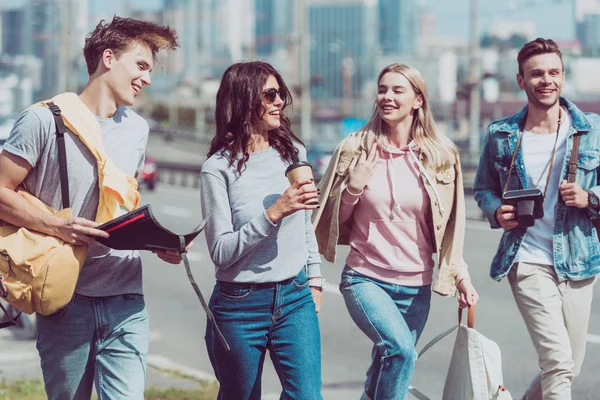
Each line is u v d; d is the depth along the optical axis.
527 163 5.99
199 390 7.49
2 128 20.05
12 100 104.94
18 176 4.41
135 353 4.54
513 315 11.02
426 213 5.50
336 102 178.25
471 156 49.91
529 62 5.91
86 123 4.44
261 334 4.76
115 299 4.54
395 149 5.52
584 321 5.93
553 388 5.76
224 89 4.78
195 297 13.10
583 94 129.25
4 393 7.33
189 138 114.62
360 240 5.55
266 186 4.76
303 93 60.25
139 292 4.62
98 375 4.54
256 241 4.57
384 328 5.30
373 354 5.52
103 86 4.56
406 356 5.27
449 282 5.48
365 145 5.54
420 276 5.51
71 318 4.50
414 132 5.53
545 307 5.81
